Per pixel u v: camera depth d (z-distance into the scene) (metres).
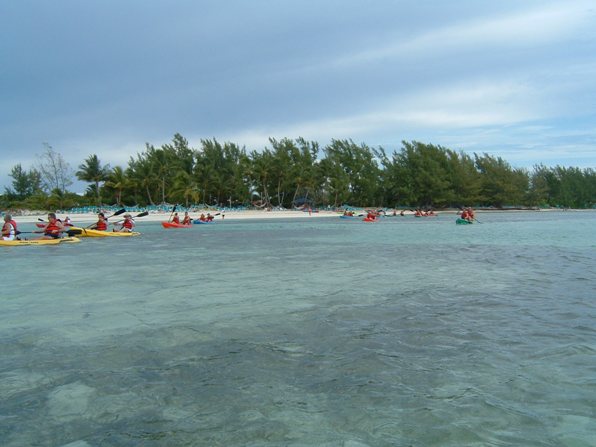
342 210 95.19
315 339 7.93
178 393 5.76
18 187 96.38
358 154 107.38
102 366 6.73
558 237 32.41
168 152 91.69
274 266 17.69
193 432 4.81
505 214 96.94
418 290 12.39
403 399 5.52
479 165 119.12
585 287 12.69
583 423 4.94
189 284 13.62
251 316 9.59
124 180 81.12
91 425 4.99
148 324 9.04
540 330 8.38
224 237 35.03
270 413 5.20
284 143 99.75
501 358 6.90
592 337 7.91
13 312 10.16
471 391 5.73
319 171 101.19
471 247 25.28
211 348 7.50
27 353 7.36
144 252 23.69
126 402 5.53
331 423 4.96
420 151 108.44
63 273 16.16
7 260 20.38
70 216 66.94
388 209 107.94
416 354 7.11
